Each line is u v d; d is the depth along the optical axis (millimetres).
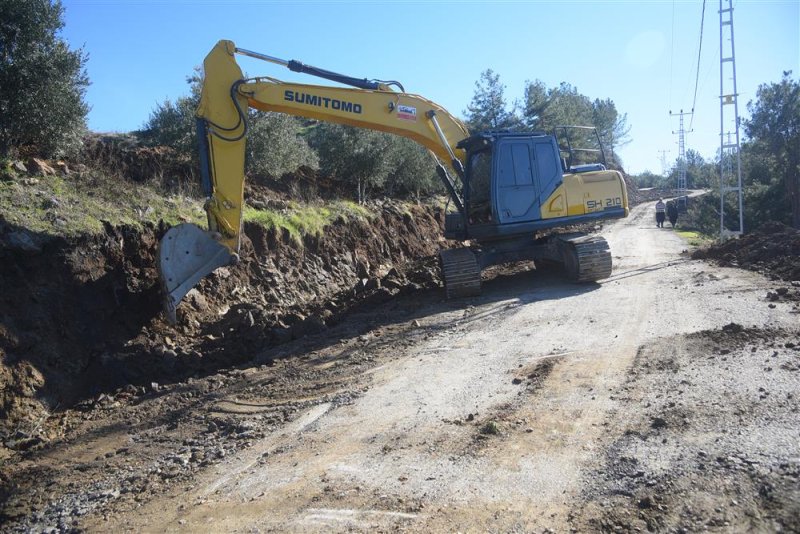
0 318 7754
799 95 36250
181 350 9242
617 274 13109
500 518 3932
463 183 12016
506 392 6215
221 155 9461
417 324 9633
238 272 12594
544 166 11953
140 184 12547
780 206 36469
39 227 9039
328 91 10469
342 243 17094
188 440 6082
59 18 10734
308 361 8336
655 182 103250
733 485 3916
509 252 12438
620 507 3881
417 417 5824
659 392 5680
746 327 7367
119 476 5414
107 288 9508
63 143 11125
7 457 6262
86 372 8352
